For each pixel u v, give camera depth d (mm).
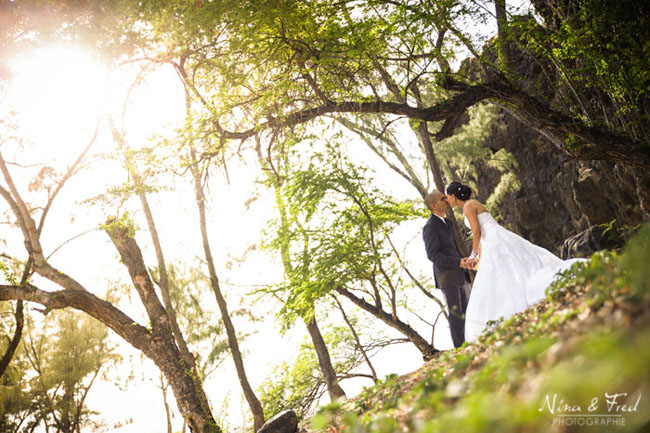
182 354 15133
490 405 1680
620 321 2047
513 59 13984
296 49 10453
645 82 8914
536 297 5883
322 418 3293
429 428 1891
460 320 8250
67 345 25438
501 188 17625
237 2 9391
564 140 9820
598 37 8586
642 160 9008
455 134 18750
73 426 25562
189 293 19766
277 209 13016
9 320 23203
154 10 10352
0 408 23500
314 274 11812
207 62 11422
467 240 14562
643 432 1400
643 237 2646
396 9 9797
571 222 16578
